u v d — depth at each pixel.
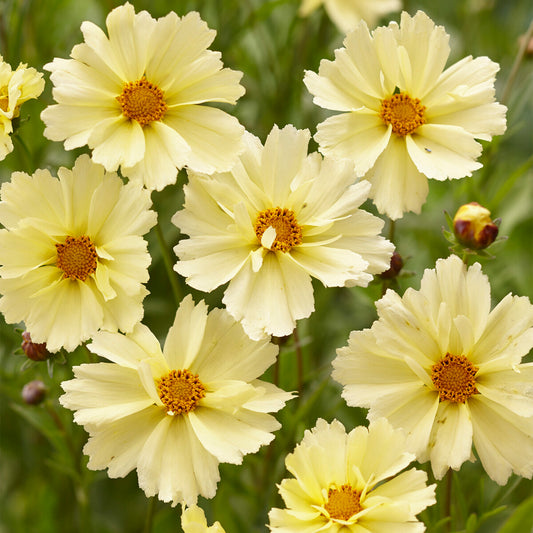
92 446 0.58
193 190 0.59
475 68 0.61
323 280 0.58
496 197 0.68
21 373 0.66
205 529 0.56
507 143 0.77
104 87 0.60
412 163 0.61
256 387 0.58
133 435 0.58
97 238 0.59
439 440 0.58
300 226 0.59
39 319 0.59
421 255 0.73
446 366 0.58
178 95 0.60
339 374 0.58
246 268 0.58
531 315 0.58
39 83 0.60
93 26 0.60
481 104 0.61
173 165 0.59
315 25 0.75
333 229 0.59
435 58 0.61
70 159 0.70
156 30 0.59
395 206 0.60
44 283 0.59
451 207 0.73
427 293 0.58
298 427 0.64
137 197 0.59
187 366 0.58
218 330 0.59
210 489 0.57
